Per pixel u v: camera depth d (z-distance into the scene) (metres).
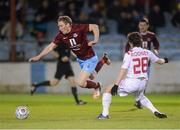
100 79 57.09
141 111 36.25
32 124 28.05
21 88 57.75
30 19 64.62
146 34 39.50
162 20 62.09
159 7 64.75
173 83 57.03
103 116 30.55
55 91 57.47
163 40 59.75
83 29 32.12
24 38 62.69
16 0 62.31
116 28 64.44
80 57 33.62
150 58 30.44
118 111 36.34
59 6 62.47
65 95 54.94
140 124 27.89
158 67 57.06
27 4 65.44
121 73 29.70
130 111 36.34
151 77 57.06
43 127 26.67
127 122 28.86
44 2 63.06
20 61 59.09
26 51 59.31
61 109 38.44
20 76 57.72
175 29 64.38
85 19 60.66
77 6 64.06
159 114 30.75
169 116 32.53
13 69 57.72
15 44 58.16
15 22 58.19
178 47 60.22
